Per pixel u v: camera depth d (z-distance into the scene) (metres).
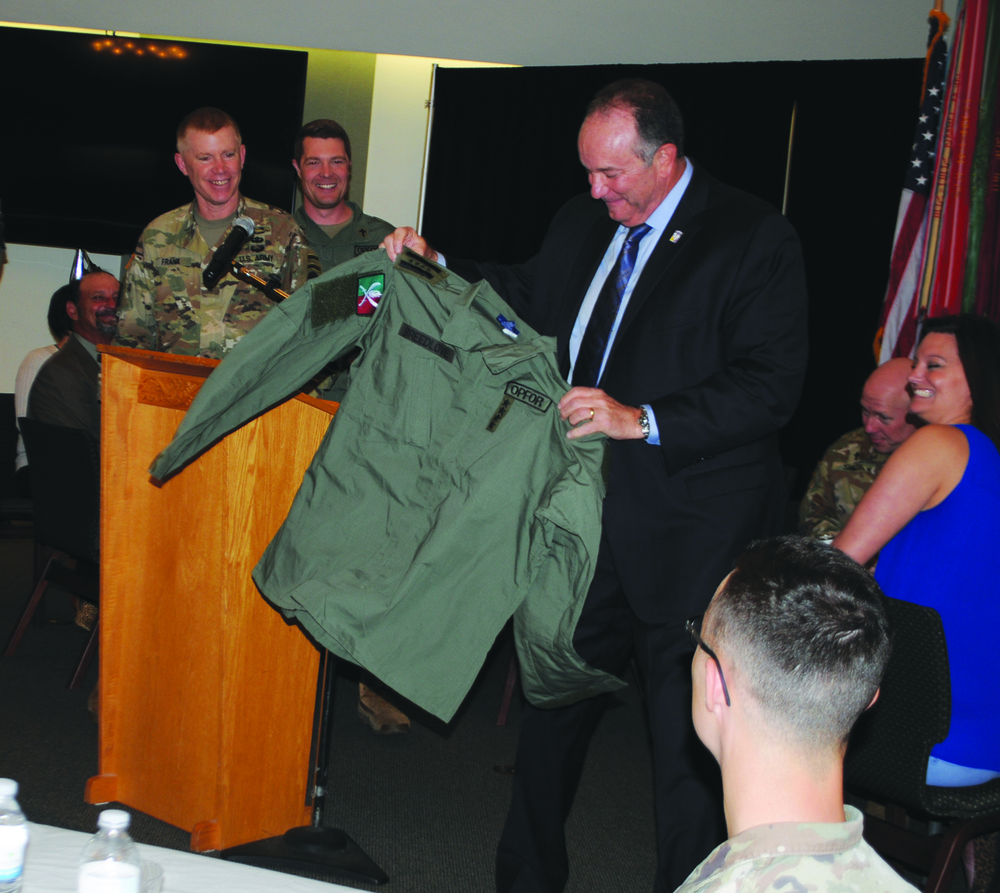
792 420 4.43
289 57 5.20
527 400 1.70
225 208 2.77
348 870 2.06
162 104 5.28
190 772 2.08
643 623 1.84
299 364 1.80
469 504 1.69
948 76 3.81
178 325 2.75
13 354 5.70
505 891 1.93
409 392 1.76
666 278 1.83
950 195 3.79
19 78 5.28
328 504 1.76
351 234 3.41
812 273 4.37
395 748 2.96
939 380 1.95
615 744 3.23
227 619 1.97
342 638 1.66
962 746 1.80
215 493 1.97
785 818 0.76
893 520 1.83
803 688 0.76
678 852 1.75
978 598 1.79
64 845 0.99
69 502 3.06
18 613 4.10
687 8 4.44
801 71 4.29
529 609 1.71
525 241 4.91
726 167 4.44
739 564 0.86
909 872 2.42
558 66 4.72
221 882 0.96
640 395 1.82
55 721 2.85
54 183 5.34
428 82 5.51
